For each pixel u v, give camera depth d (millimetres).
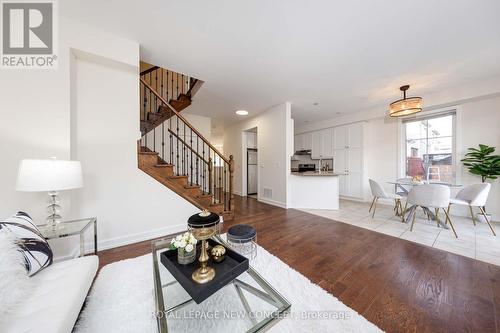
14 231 1088
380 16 1762
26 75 1695
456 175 3611
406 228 2951
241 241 1876
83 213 2070
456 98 3352
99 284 1523
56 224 1667
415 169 4293
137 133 2369
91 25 1900
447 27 1899
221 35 2037
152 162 2521
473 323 1200
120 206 2283
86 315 1212
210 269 1191
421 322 1211
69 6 1664
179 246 1233
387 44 2182
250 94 3713
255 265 1843
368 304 1368
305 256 2066
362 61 2537
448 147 3807
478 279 1647
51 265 1220
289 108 4215
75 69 1990
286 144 4238
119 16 1776
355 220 3369
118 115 2244
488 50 2289
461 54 2373
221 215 3271
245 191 5918
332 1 1603
